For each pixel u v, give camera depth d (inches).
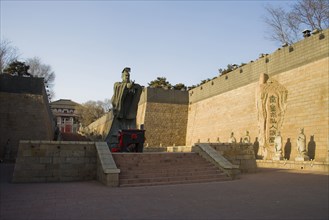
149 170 530.6
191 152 649.0
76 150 554.3
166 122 1715.1
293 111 970.1
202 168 562.6
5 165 906.7
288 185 462.9
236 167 548.4
